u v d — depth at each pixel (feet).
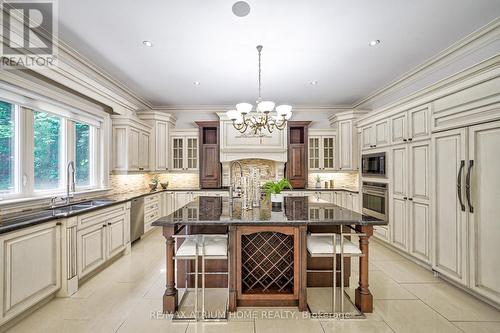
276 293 7.44
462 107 8.09
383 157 12.73
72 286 8.22
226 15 8.00
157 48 10.14
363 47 10.12
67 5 7.38
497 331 6.36
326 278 8.97
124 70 12.36
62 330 6.39
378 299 7.93
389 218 12.34
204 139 19.54
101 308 7.41
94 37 9.26
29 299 6.89
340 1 7.38
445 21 8.36
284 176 19.19
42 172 9.96
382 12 7.89
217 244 7.35
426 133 9.84
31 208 8.92
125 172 14.43
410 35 9.21
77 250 8.53
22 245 6.68
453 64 10.41
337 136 18.61
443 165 8.93
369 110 17.28
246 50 10.36
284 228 7.32
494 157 7.10
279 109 9.59
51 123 10.43
